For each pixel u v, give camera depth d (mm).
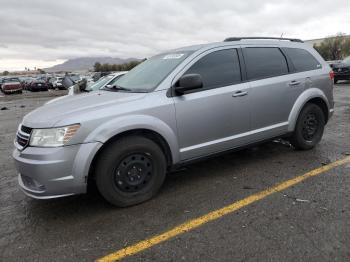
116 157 3551
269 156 5293
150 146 3744
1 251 3006
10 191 4469
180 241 3025
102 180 3537
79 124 3352
